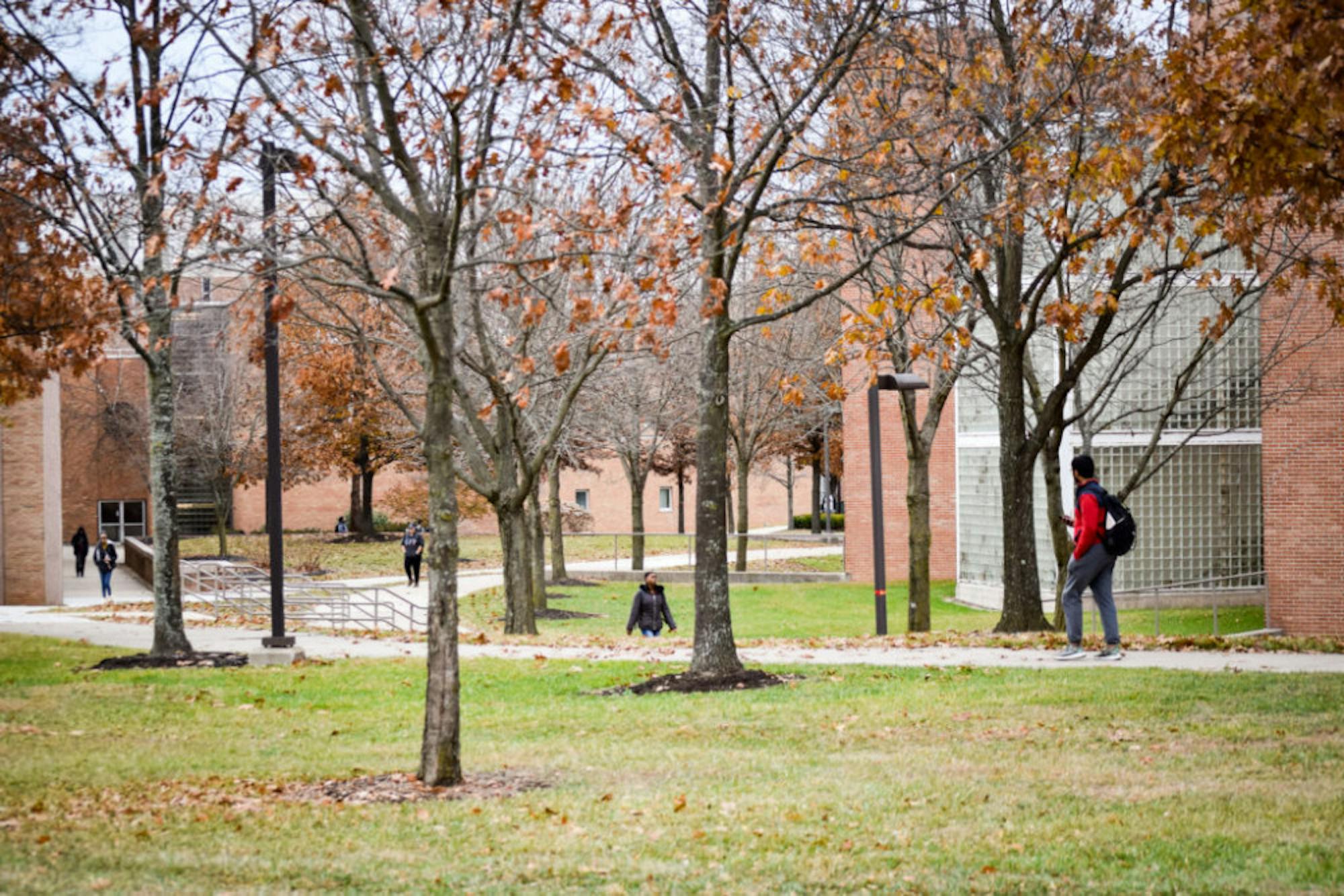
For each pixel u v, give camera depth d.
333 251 10.66
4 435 36.53
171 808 8.82
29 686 15.28
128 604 32.72
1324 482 23.53
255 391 50.38
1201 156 11.34
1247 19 11.17
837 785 9.16
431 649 9.54
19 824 8.25
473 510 58.97
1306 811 8.01
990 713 11.60
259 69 11.09
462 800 9.01
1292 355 23.38
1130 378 28.12
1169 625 25.52
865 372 36.38
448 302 9.31
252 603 31.89
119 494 61.91
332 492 66.44
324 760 10.70
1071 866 7.07
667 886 6.88
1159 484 28.20
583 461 44.25
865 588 37.41
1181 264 15.62
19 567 36.56
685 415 39.59
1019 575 19.22
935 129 15.20
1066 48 15.19
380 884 6.98
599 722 12.09
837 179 14.43
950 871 7.07
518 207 11.53
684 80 13.13
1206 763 9.46
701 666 14.13
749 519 75.12
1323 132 10.38
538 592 31.44
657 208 11.48
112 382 53.88
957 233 16.34
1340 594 23.47
